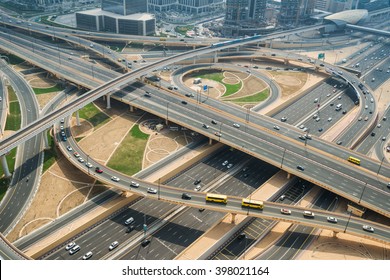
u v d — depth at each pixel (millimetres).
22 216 187000
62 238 174500
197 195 194375
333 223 180875
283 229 188875
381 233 176625
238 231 187125
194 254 166250
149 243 178750
